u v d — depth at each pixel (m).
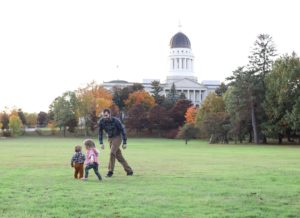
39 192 14.21
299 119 75.75
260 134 89.06
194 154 41.94
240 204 12.08
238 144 82.94
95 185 15.93
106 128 19.34
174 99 158.88
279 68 83.56
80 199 12.84
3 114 144.62
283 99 79.69
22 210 11.30
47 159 32.72
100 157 36.66
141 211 11.08
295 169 22.89
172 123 136.38
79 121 146.62
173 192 14.09
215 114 94.00
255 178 18.08
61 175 19.78
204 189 14.77
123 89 161.25
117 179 17.92
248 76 86.94
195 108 130.12
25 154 40.84
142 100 151.12
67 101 138.12
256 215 10.73
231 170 22.17
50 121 157.62
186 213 10.89
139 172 21.05
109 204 12.05
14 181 17.27
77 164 18.42
